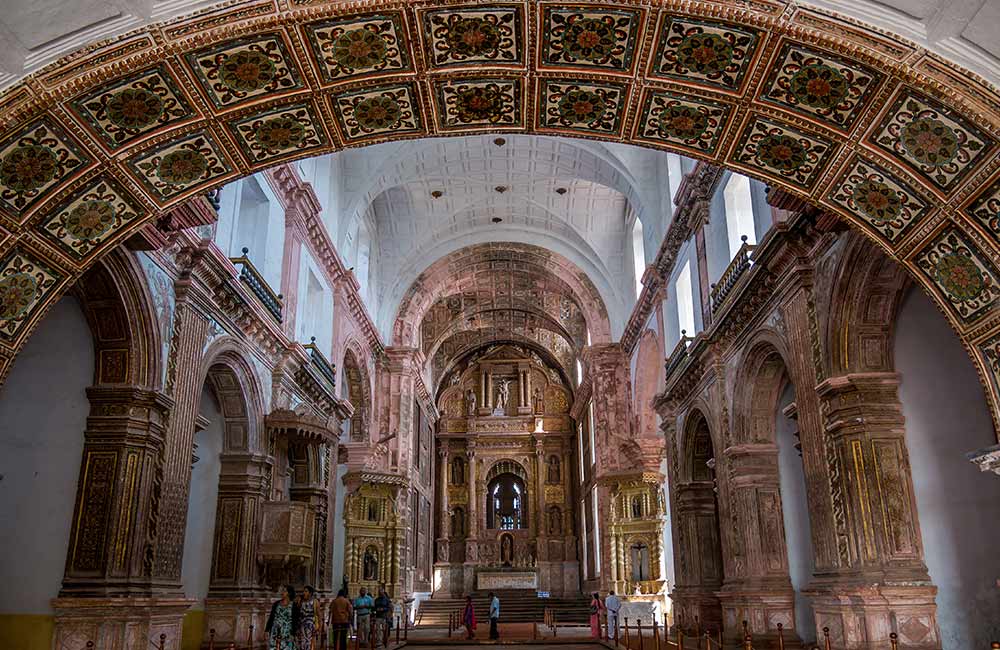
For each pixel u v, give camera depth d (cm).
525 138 2258
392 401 2738
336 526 2409
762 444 1406
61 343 1028
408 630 2695
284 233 1662
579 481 3891
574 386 3922
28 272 713
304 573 1534
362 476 2427
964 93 607
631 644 1778
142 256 1009
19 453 994
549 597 3572
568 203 2670
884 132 676
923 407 972
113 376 1012
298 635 1127
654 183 2161
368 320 2391
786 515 1378
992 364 689
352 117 767
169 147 730
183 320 1120
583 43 689
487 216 2738
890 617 882
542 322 3725
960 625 906
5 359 712
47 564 957
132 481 984
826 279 1038
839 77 658
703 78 706
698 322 1758
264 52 674
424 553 3616
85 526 957
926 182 679
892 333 998
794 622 1317
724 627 1453
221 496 1368
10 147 650
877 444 956
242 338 1374
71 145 677
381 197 2619
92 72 637
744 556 1376
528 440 4125
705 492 1838
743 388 1427
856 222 773
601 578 2656
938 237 702
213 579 1327
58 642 916
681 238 1911
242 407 1394
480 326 3853
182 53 653
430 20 664
